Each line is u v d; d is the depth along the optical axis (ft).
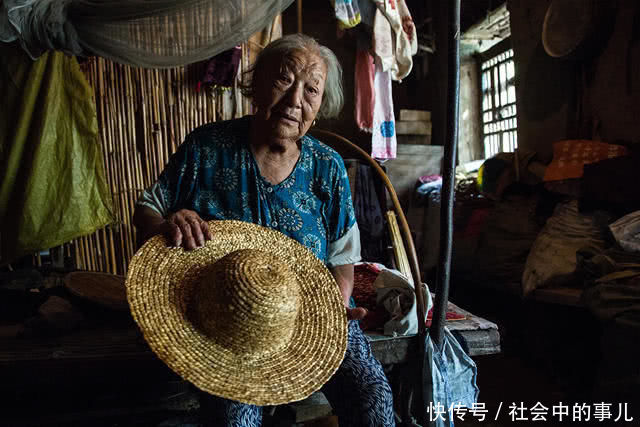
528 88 14.55
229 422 3.60
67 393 5.11
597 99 11.79
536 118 14.24
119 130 9.70
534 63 14.20
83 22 7.38
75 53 7.61
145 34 7.65
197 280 3.55
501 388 8.99
